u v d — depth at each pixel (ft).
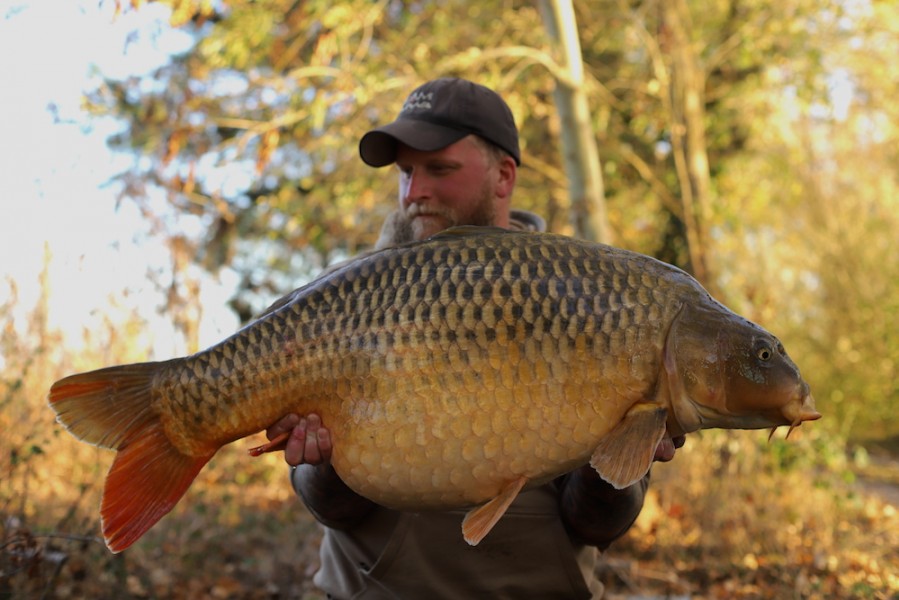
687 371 6.10
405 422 6.18
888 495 27.32
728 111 38.42
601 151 37.06
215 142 31.81
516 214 9.89
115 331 19.01
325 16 25.88
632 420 6.06
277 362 6.41
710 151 40.19
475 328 6.17
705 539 18.89
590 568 8.29
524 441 6.12
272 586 16.02
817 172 49.34
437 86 8.50
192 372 6.49
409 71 28.45
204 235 36.91
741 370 6.08
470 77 27.53
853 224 48.24
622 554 18.86
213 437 6.50
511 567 7.75
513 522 7.73
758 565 17.78
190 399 6.47
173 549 16.29
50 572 13.12
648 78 36.78
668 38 33.45
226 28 27.40
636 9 36.78
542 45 26.32
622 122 38.45
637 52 38.06
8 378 16.78
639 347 6.13
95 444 6.42
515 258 6.29
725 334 6.12
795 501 20.66
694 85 33.91
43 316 17.80
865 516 21.99
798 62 33.58
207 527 17.56
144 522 6.39
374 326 6.29
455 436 6.14
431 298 6.25
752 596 16.22
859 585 15.85
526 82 29.60
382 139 8.39
